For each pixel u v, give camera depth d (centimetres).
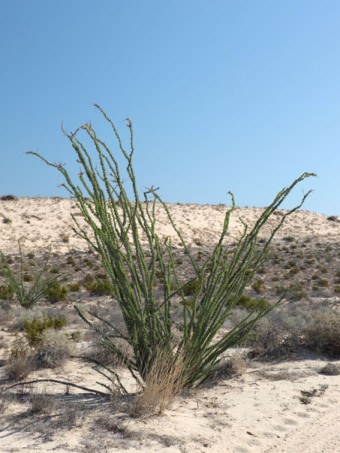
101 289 2722
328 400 912
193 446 661
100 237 888
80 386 882
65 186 875
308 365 1195
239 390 962
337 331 1291
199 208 7550
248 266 916
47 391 898
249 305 2195
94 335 1395
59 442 641
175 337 1198
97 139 880
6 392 876
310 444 707
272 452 677
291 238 5906
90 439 656
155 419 743
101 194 887
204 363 927
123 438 666
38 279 2270
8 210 6212
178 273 3534
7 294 2409
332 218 7800
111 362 1127
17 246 5059
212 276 897
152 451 632
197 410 815
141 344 890
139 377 1020
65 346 1141
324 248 5144
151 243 906
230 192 890
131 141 891
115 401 795
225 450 664
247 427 753
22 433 671
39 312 1922
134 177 901
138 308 880
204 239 6234
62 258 4350
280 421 791
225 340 967
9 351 1249
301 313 1819
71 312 2020
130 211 895
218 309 910
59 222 5972
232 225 7038
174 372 846
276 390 966
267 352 1270
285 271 3781
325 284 3178
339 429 766
